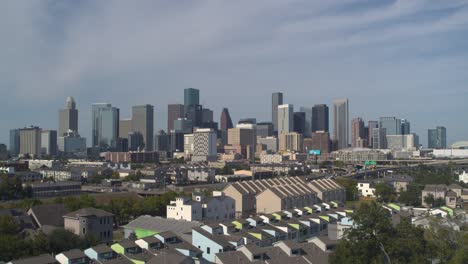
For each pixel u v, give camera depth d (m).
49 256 112.88
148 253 121.94
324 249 131.12
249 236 146.62
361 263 94.62
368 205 105.69
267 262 117.81
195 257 126.56
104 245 124.00
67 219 159.38
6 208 191.50
